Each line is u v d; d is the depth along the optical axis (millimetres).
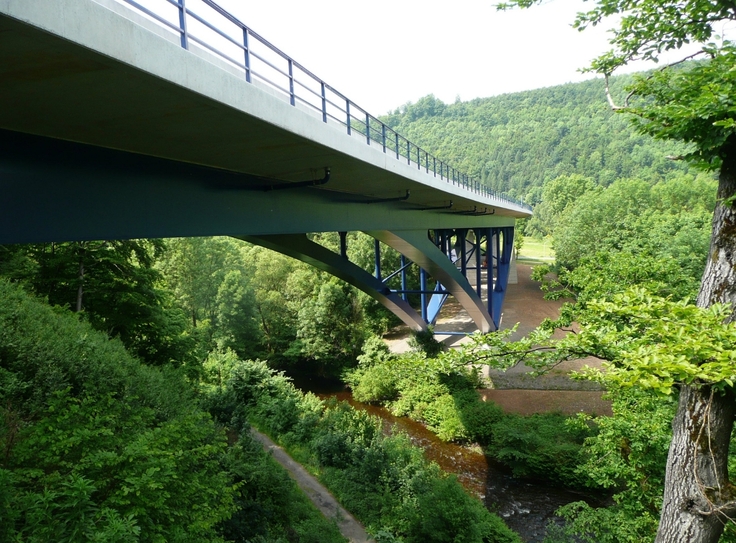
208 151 6844
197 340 20562
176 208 7254
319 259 15867
